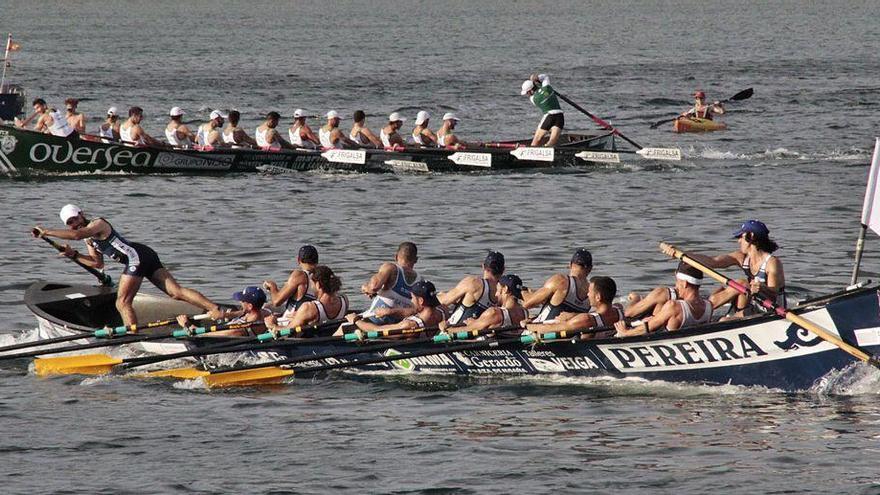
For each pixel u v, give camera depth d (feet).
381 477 158.30
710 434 172.96
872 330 188.55
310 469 161.68
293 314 218.59
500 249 320.09
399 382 205.05
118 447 171.22
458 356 207.41
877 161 201.26
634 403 188.96
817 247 317.42
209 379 204.44
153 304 247.29
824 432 172.65
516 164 470.39
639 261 302.25
